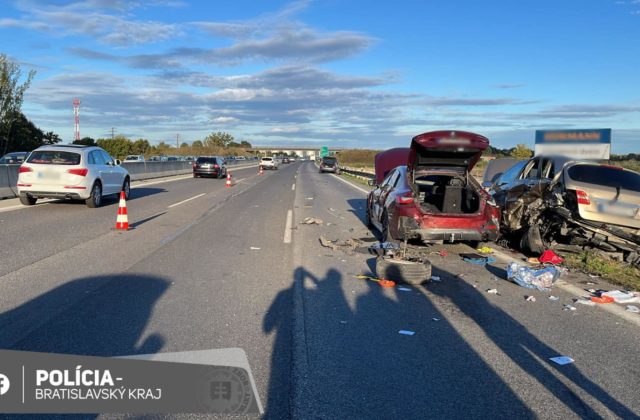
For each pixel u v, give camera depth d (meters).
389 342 5.06
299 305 6.22
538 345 5.06
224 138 174.12
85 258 8.50
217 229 12.18
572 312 6.15
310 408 3.75
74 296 6.32
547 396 4.00
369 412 3.71
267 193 24.19
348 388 4.07
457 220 9.09
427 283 7.44
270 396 3.93
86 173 14.84
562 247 9.59
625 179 8.88
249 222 13.63
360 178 39.69
